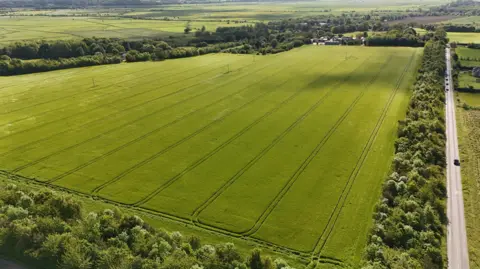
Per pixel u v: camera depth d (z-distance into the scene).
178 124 101.31
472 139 93.00
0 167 78.94
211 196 68.00
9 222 53.84
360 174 74.75
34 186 71.69
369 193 68.25
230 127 98.88
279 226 59.72
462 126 101.38
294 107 114.31
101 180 73.69
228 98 124.00
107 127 99.69
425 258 51.12
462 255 53.50
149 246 50.59
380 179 72.81
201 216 62.47
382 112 109.31
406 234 55.66
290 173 75.31
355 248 54.81
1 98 124.81
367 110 111.12
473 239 56.81
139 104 118.31
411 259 50.91
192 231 58.84
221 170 76.88
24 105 117.69
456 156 84.00
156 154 84.06
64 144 89.56
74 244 49.53
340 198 66.88
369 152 84.12
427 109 104.62
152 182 72.81
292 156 82.44
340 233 57.97
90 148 87.44
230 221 61.09
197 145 88.31
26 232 51.09
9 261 49.62
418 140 85.19
